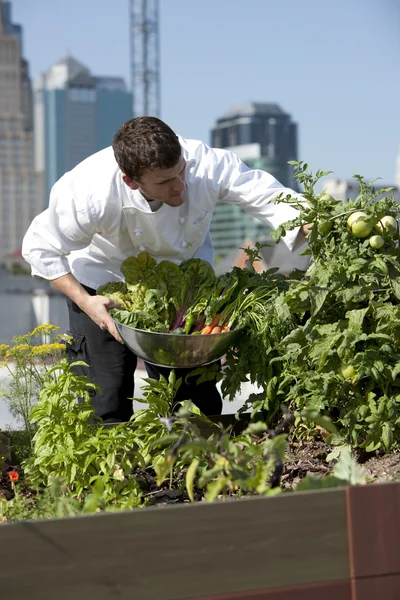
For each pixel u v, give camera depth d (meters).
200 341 3.25
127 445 3.07
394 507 1.99
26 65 171.00
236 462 2.30
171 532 1.89
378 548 1.98
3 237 165.50
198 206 3.68
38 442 3.05
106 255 3.86
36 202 166.50
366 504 1.97
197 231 3.79
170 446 3.11
